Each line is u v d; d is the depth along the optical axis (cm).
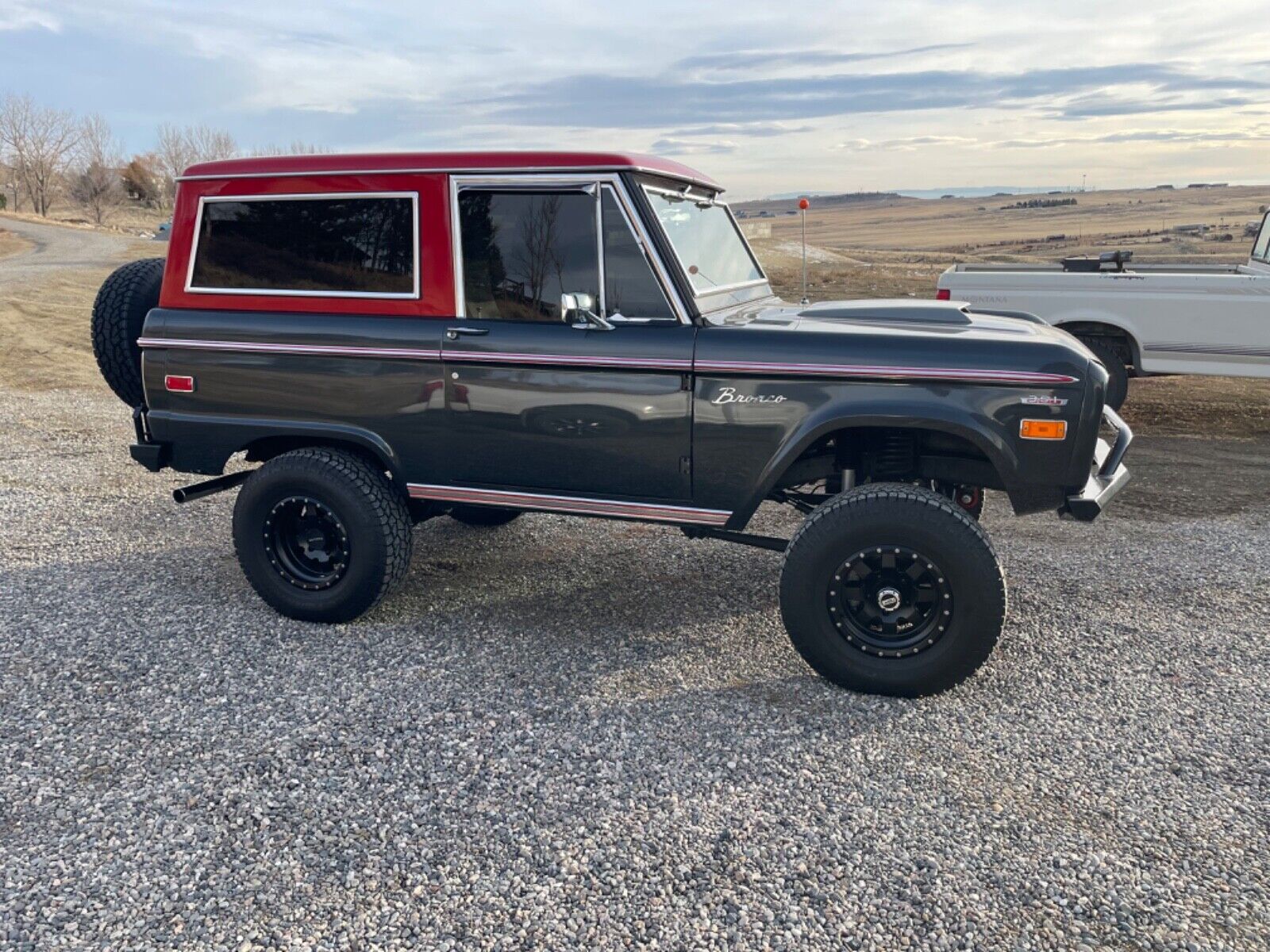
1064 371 371
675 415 409
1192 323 906
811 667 432
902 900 279
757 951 259
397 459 453
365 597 466
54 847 305
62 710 395
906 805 326
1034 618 493
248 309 465
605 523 664
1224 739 371
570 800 330
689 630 479
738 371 396
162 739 371
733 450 405
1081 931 266
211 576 553
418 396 441
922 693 401
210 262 469
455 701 402
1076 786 338
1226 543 619
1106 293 928
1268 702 400
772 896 281
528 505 442
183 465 489
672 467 416
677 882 287
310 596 476
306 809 325
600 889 284
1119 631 476
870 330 400
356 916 273
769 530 662
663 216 419
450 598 520
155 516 675
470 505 454
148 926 270
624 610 505
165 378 479
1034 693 409
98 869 295
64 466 828
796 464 447
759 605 514
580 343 414
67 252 5206
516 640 465
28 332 1669
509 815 321
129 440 947
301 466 456
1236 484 776
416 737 372
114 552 596
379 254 441
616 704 399
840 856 299
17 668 433
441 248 430
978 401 377
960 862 296
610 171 402
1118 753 361
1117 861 296
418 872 292
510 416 430
